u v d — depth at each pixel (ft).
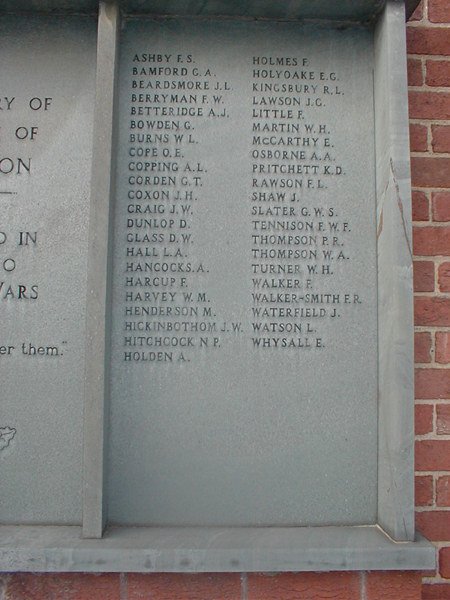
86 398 6.38
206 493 6.86
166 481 6.84
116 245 6.97
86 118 7.13
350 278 7.11
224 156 7.14
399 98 6.81
